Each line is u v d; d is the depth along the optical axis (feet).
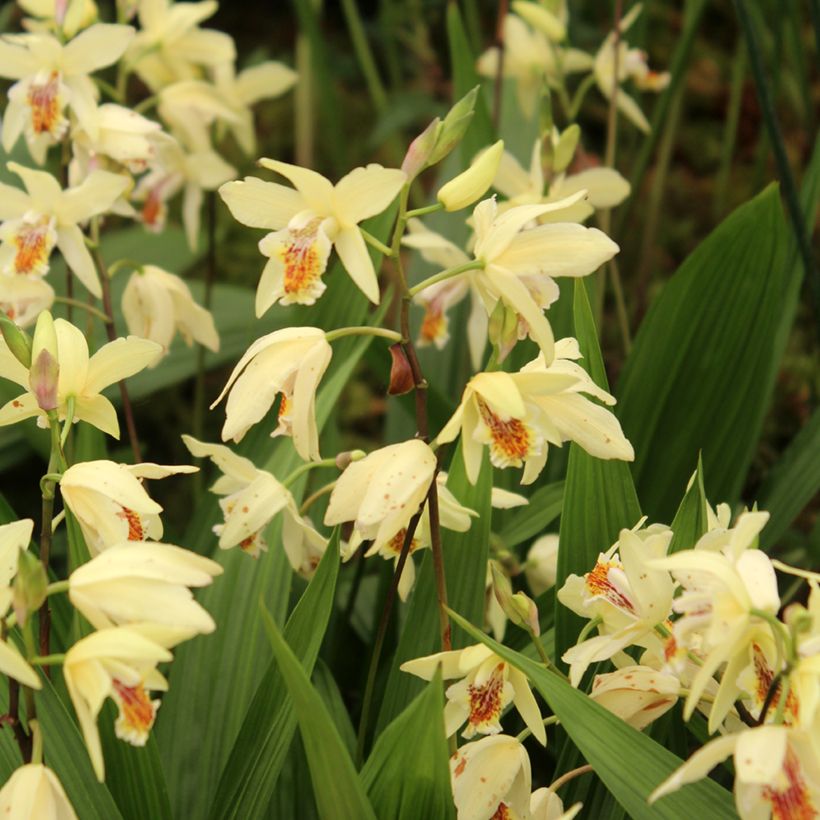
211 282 3.48
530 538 3.14
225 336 3.62
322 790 2.39
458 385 3.45
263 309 2.54
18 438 3.44
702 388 3.05
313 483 3.14
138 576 2.28
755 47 3.05
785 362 4.18
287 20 6.27
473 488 2.68
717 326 3.01
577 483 2.67
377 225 3.08
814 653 2.29
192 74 3.51
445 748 2.38
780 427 3.95
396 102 4.44
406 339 2.49
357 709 2.94
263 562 2.81
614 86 3.46
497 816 2.49
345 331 2.49
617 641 2.45
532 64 3.60
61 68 3.06
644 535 2.53
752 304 3.00
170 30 3.43
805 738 2.26
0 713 2.49
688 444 3.07
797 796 2.26
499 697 2.47
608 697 2.47
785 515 3.04
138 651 2.25
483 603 2.67
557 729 2.78
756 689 2.32
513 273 2.43
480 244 2.45
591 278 3.16
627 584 2.46
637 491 3.09
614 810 2.60
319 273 2.49
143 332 3.07
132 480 2.39
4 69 3.07
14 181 3.43
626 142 5.25
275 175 5.38
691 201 5.21
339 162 4.22
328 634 2.96
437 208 2.47
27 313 2.98
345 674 3.06
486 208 2.48
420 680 2.67
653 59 5.73
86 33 3.04
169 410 4.26
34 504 3.75
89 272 2.99
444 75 5.74
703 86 5.64
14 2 4.41
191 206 3.42
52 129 3.04
